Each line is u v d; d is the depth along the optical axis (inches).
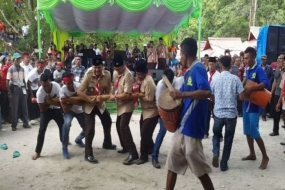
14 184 207.0
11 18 852.0
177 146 157.0
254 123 229.8
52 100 243.6
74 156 259.6
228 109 220.8
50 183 208.2
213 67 313.4
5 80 370.6
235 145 293.3
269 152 273.6
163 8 577.0
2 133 336.8
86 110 245.6
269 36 476.7
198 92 148.5
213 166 235.9
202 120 154.3
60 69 405.1
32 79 369.1
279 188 200.5
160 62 650.2
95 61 238.7
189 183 207.5
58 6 550.6
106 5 559.2
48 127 358.6
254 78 226.4
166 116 155.6
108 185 204.7
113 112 449.1
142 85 237.9
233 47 1003.3
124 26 730.8
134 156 242.8
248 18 1293.1
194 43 157.2
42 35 756.6
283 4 1230.9
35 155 253.8
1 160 251.6
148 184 206.1
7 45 791.1
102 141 303.6
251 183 207.8
